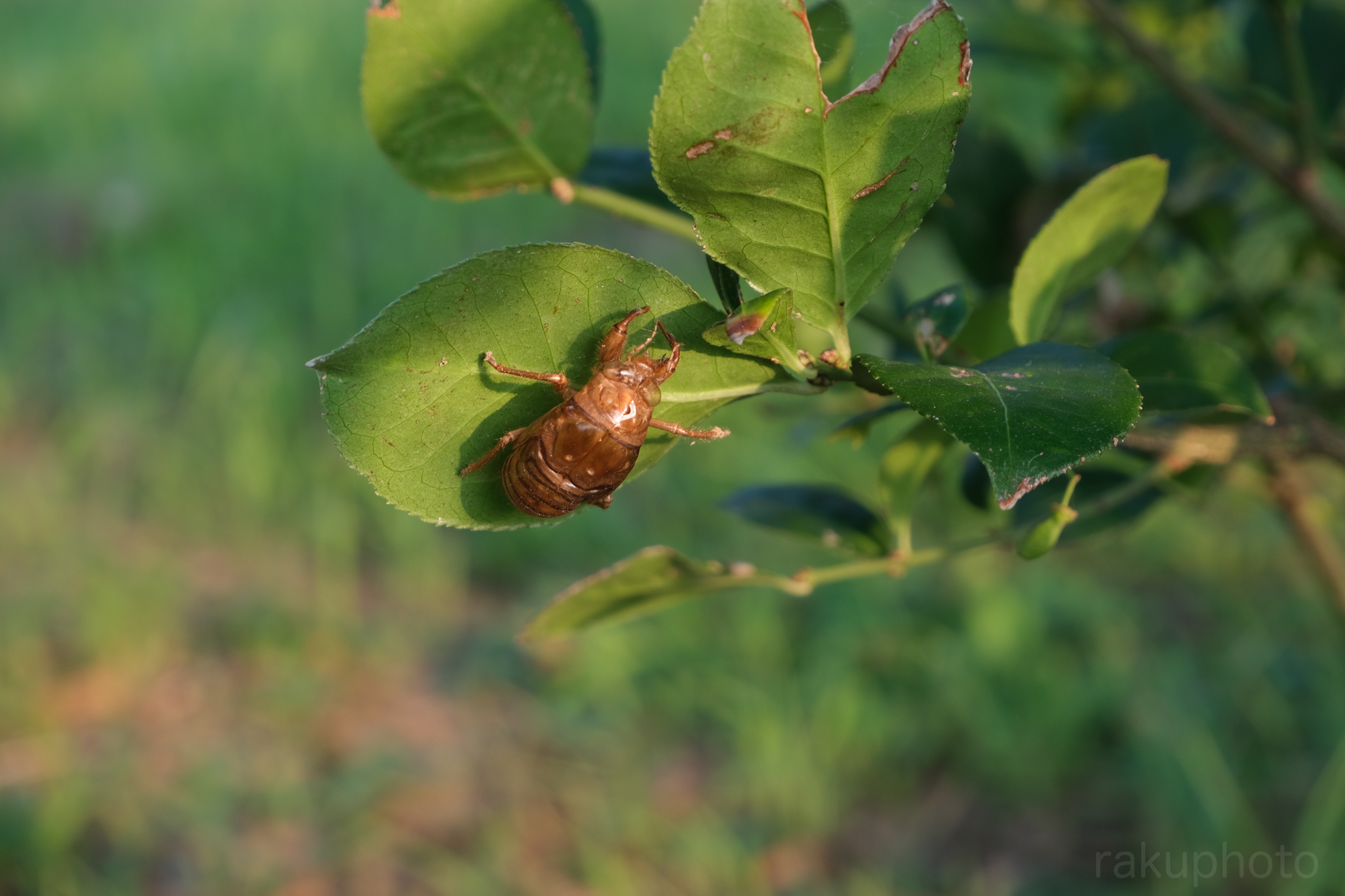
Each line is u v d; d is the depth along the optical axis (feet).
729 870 3.21
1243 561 4.16
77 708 3.63
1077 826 3.34
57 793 3.20
